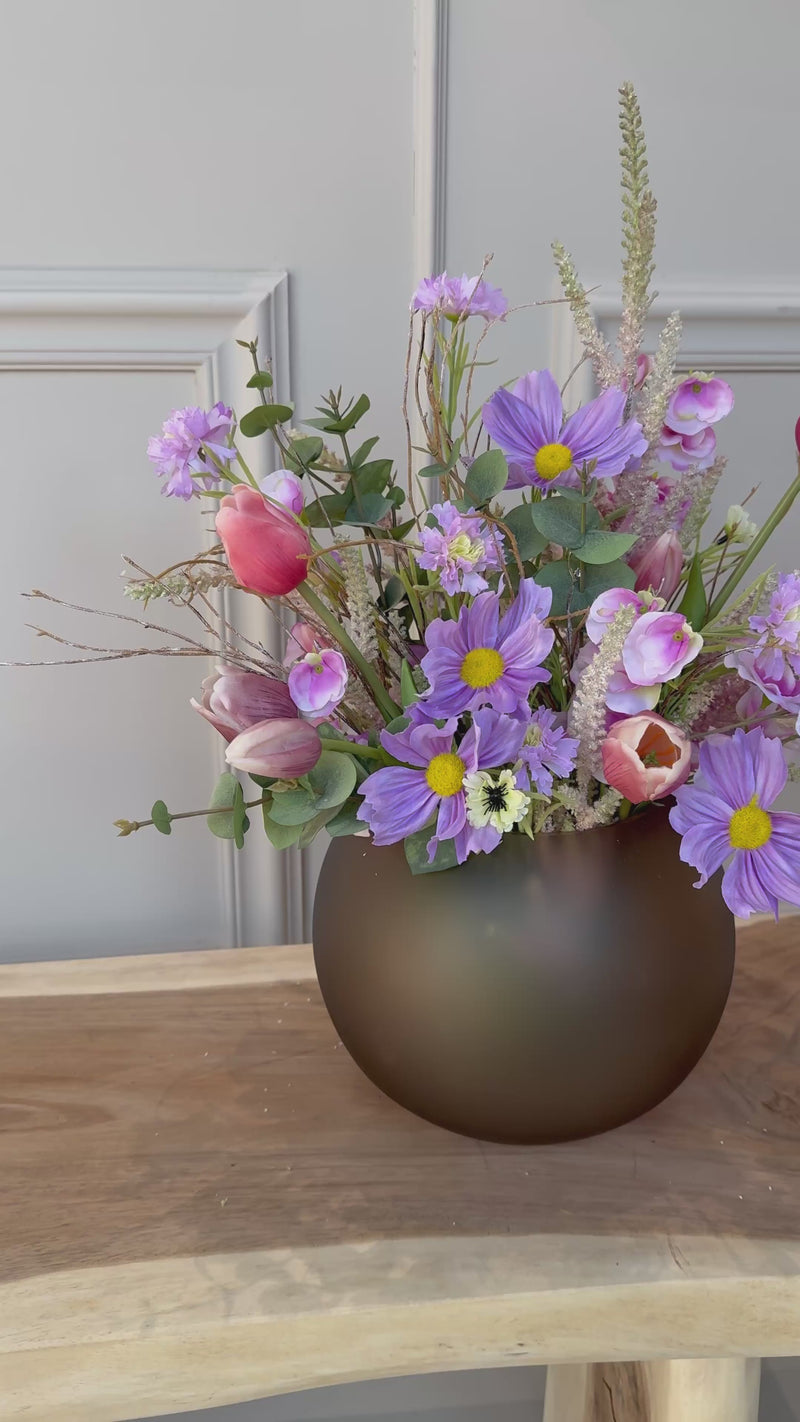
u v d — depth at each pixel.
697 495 0.49
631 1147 0.52
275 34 0.70
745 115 0.77
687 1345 0.45
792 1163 0.51
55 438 0.76
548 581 0.44
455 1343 0.44
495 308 0.46
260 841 0.86
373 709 0.48
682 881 0.48
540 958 0.44
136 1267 0.45
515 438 0.43
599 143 0.75
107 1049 0.61
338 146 0.73
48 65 0.69
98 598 0.79
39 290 0.71
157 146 0.72
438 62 0.71
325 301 0.76
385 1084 0.51
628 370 0.47
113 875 0.86
